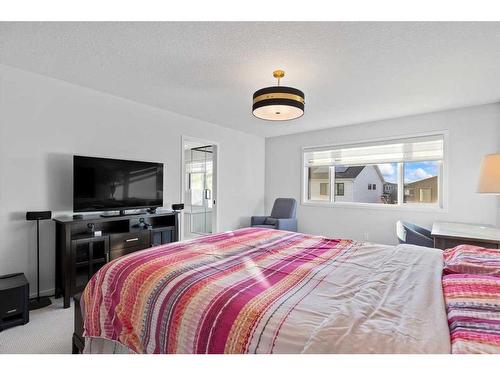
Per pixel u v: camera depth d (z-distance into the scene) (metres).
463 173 3.71
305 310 1.02
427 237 3.20
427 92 3.12
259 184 5.76
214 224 4.83
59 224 2.67
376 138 4.45
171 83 2.93
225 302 1.07
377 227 4.47
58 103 2.86
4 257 2.53
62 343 1.91
